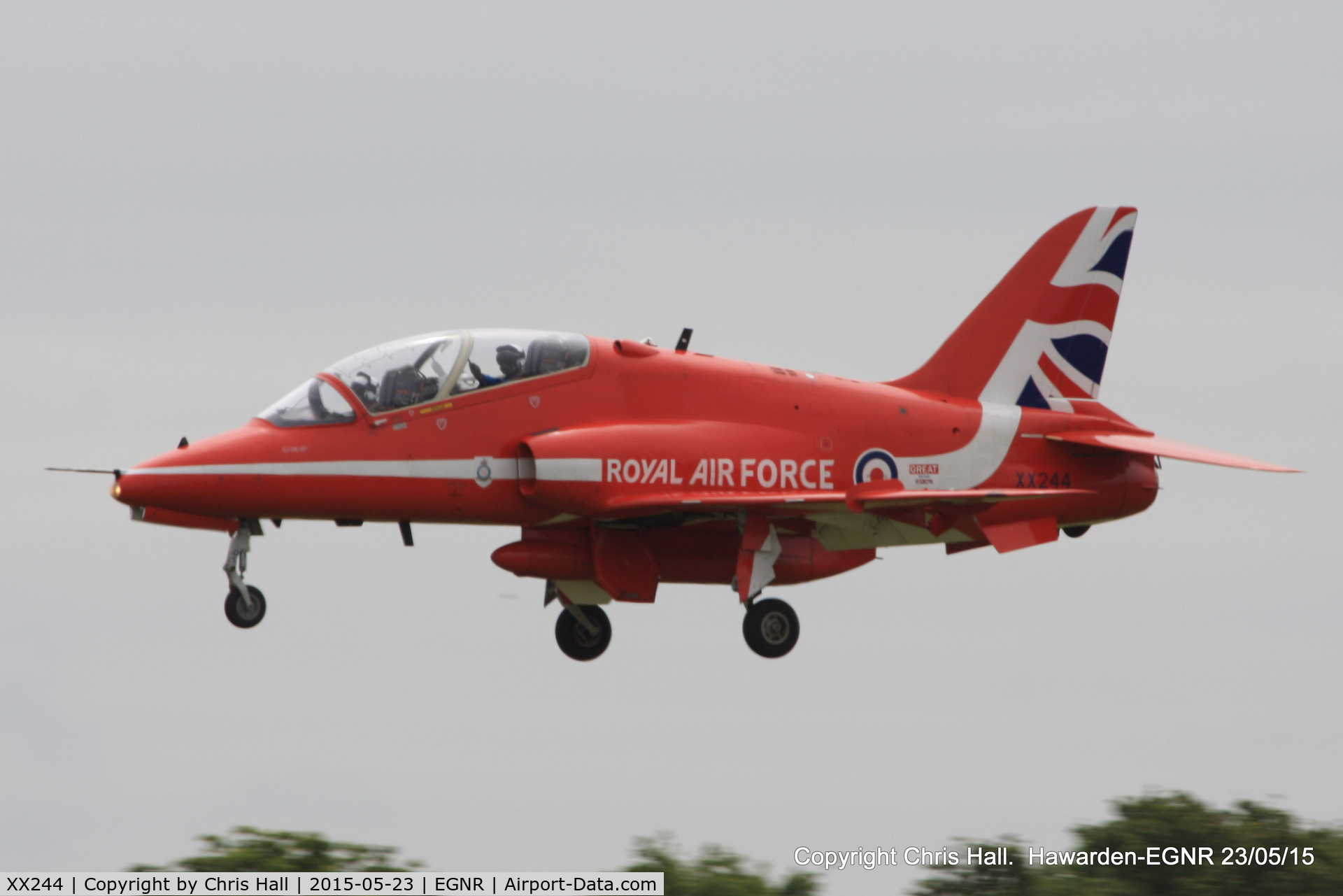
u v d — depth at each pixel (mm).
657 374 62094
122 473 55906
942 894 38406
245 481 56219
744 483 61812
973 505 62375
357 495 57625
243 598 58969
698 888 36031
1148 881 38562
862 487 59938
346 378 58656
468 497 59031
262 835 37594
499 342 60375
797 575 62781
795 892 36531
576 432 59312
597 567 62344
